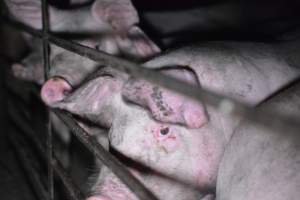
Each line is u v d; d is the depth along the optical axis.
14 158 2.91
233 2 2.96
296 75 1.75
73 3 2.39
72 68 2.00
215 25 2.80
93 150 1.44
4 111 3.09
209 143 1.61
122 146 1.58
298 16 2.96
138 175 1.58
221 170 1.53
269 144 1.42
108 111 1.66
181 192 1.62
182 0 3.21
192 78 1.51
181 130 1.59
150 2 3.18
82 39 2.16
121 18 2.13
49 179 1.91
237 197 1.43
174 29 2.73
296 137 1.02
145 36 2.14
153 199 1.24
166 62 1.66
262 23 2.82
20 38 3.33
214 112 1.62
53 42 1.71
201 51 1.71
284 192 1.34
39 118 3.14
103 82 1.60
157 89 1.48
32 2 2.15
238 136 1.51
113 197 1.55
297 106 1.44
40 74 2.29
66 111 1.70
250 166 1.43
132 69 1.22
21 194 2.50
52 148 1.86
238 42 1.84
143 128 1.58
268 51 1.81
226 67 1.68
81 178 2.47
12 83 3.13
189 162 1.60
